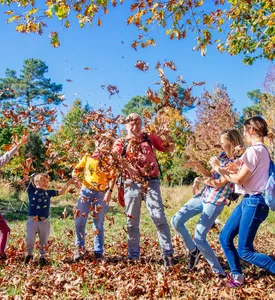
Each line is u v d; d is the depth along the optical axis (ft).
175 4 18.15
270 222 29.81
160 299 12.28
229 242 13.35
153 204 15.70
